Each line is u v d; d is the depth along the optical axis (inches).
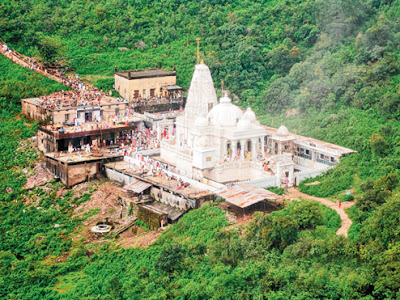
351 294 2970.0
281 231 3420.3
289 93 5625.0
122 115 5413.4
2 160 4896.7
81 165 4650.6
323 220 3659.0
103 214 4328.3
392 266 3016.7
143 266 3489.2
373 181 3937.0
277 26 6796.3
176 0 7603.4
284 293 3080.7
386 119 4820.4
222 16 7219.5
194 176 4409.5
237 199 3809.1
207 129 4463.6
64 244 4077.3
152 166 4566.9
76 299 3420.3
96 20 7337.6
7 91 5556.1
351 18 6141.7
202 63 4687.5
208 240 3627.0
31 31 6697.8
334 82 5344.5
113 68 6456.7
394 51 5477.4
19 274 3764.8
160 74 6063.0
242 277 3198.8
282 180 4261.8
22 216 4387.3
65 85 5949.8
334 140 4758.9
